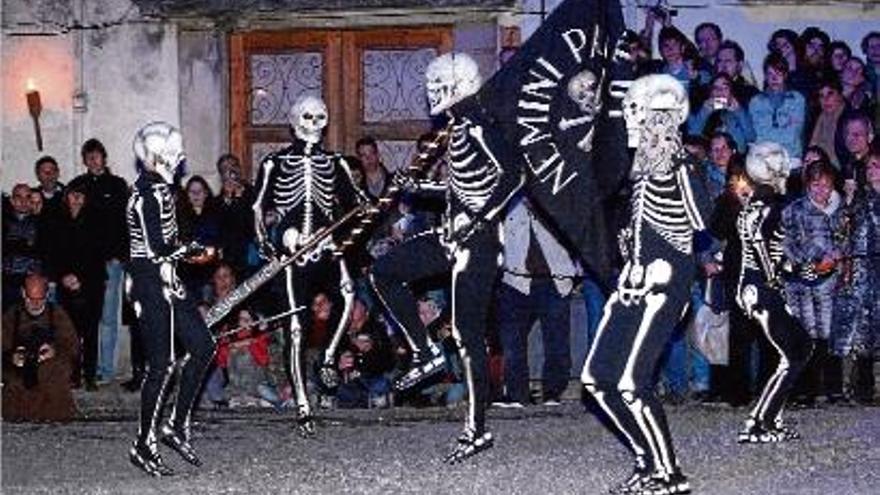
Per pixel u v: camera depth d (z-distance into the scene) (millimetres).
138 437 9586
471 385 9648
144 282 9508
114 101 14859
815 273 10375
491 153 9500
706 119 13289
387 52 14586
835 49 13641
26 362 11969
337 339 10898
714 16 13750
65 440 11008
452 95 9602
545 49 9766
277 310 11383
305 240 10469
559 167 9750
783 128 13391
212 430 11258
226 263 12758
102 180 13414
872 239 12109
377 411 12125
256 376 12500
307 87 14750
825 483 8969
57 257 13234
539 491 8859
